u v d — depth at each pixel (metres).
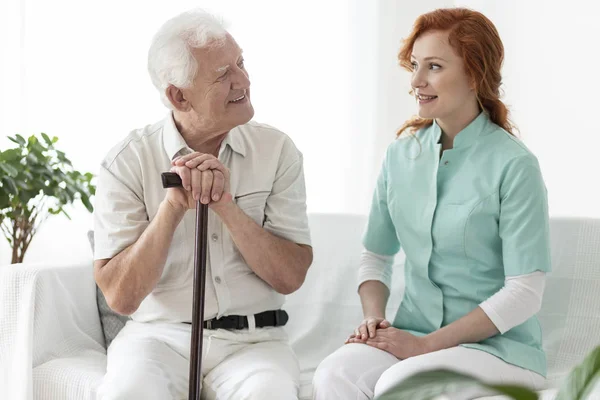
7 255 3.31
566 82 2.70
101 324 2.20
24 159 2.67
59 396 1.89
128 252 1.87
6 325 1.96
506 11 2.88
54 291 2.03
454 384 0.79
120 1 3.26
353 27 3.20
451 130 1.92
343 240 2.31
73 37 3.29
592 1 2.61
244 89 1.90
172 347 1.89
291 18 3.23
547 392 1.62
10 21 3.31
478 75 1.84
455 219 1.85
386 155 2.03
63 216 3.28
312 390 1.81
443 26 1.84
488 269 1.87
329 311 2.29
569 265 2.10
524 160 1.81
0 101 3.33
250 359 1.82
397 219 1.97
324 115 3.24
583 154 2.65
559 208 2.72
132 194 1.94
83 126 3.30
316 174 3.25
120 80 3.27
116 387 1.69
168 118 1.97
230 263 1.94
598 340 2.04
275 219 1.98
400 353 1.81
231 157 1.98
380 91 3.19
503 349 1.79
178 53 1.84
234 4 3.24
